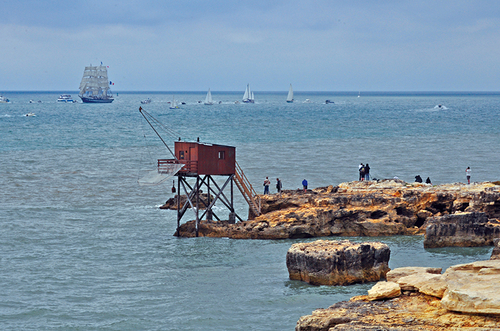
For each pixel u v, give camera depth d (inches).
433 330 1951.3
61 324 2691.9
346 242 3314.5
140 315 2800.2
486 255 3681.1
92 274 3420.3
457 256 3661.4
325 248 3208.7
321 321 2143.2
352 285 3117.6
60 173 7342.5
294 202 4530.0
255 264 3599.9
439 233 3878.0
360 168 5674.2
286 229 4195.4
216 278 3331.7
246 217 4936.0
